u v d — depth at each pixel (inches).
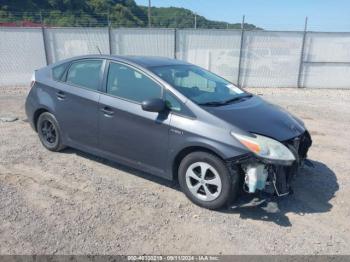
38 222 147.6
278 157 147.6
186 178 164.9
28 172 194.5
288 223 153.0
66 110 204.8
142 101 175.2
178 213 157.9
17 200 164.6
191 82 187.6
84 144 201.9
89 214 154.8
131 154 181.3
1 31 530.6
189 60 579.5
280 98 471.5
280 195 156.0
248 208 162.1
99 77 193.5
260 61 580.1
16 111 338.3
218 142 151.9
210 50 574.9
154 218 153.6
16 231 141.2
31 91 226.4
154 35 565.0
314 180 196.1
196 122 158.6
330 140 270.4
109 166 205.3
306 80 588.4
